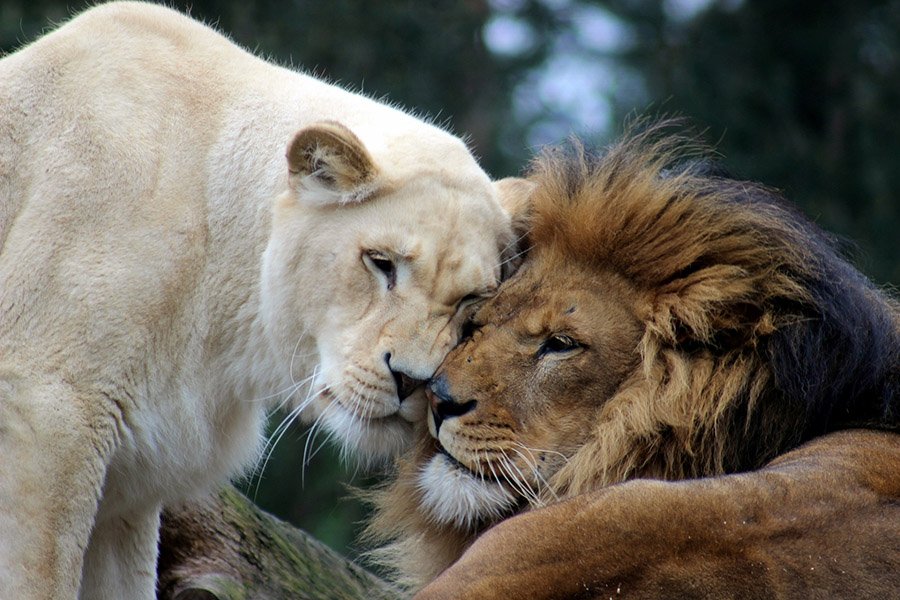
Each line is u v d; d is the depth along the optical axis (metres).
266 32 21.22
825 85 27.42
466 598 5.52
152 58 7.66
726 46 27.23
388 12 22.67
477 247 7.20
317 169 7.29
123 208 7.22
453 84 23.28
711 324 6.79
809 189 25.59
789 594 5.42
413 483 7.30
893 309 7.54
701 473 6.68
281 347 7.55
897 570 5.52
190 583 8.68
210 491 8.33
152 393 7.34
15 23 18.89
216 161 7.57
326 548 9.74
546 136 24.78
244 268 7.57
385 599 9.29
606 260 7.04
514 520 5.93
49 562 6.96
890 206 25.45
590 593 5.48
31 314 7.05
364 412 7.11
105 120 7.34
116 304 7.10
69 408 7.00
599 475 6.72
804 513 5.75
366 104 8.04
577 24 27.05
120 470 7.52
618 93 26.34
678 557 5.55
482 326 7.10
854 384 6.70
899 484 6.04
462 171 7.50
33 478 6.93
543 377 6.90
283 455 19.00
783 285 6.76
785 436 6.66
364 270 7.19
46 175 7.23
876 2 28.34
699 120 25.73
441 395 6.94
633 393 6.82
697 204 7.00
